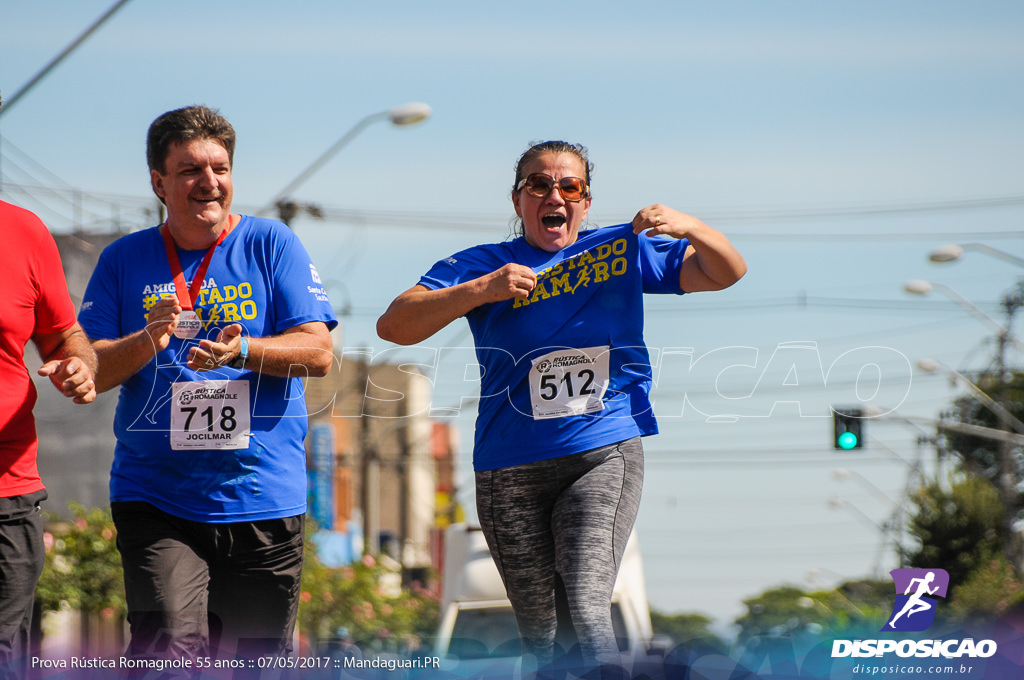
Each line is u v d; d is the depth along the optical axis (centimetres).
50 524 3500
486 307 1208
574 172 1217
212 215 1202
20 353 1097
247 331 1211
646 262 1245
